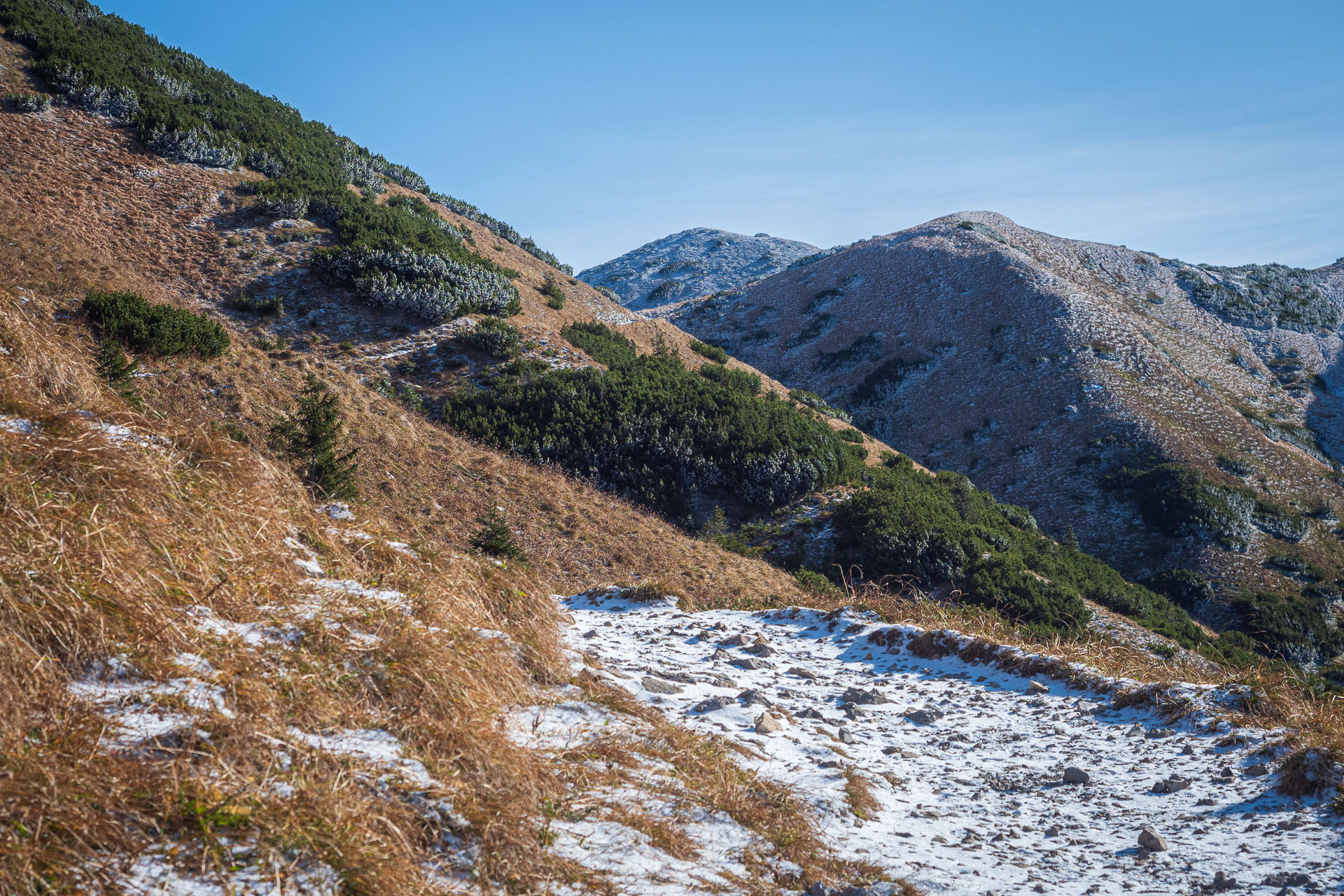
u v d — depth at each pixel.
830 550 26.03
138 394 6.40
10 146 36.22
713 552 23.11
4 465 3.75
